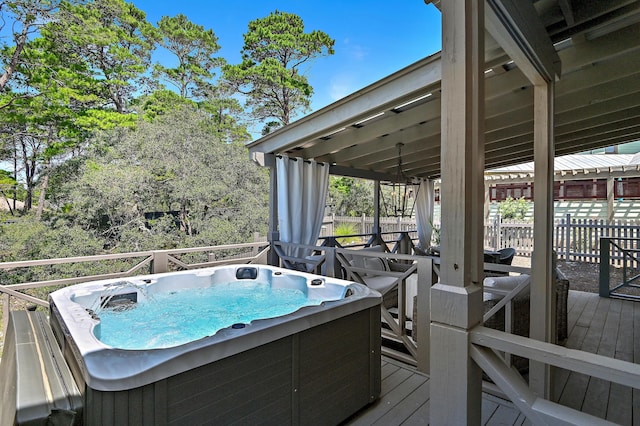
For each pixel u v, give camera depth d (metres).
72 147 9.46
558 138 5.20
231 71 13.93
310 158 5.24
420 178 7.80
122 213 8.70
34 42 8.88
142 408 1.37
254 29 14.48
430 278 2.74
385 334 3.18
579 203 10.05
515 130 4.55
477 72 1.24
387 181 7.02
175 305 3.60
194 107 11.95
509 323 2.51
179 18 13.37
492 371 1.17
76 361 1.54
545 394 2.23
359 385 2.26
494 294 2.66
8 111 8.62
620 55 2.86
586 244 7.71
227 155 10.36
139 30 11.91
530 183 10.31
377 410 2.29
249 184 10.44
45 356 1.79
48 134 9.40
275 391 1.79
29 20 8.52
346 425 2.13
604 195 9.66
